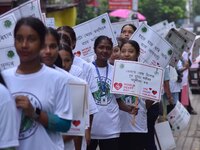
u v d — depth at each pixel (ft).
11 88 11.60
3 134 10.66
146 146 23.47
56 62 15.29
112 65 21.80
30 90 11.62
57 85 11.80
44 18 19.47
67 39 18.69
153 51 22.95
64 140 14.40
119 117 20.47
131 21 28.73
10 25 16.99
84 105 14.32
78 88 14.28
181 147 30.27
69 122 12.09
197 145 30.89
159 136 23.75
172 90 33.45
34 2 18.52
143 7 118.21
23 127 11.65
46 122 11.68
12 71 11.85
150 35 22.95
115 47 22.61
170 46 22.95
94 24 23.97
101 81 19.54
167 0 121.60
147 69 19.92
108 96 19.57
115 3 63.16
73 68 17.70
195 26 120.16
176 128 25.54
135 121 20.89
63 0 69.21
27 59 11.48
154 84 19.98
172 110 25.39
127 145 21.48
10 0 40.60
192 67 54.24
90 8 89.20
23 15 18.42
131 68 19.79
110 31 23.97
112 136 19.54
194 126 37.06
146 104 21.33
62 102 11.89
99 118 19.36
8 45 16.94
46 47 13.64
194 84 54.39
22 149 11.68
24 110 11.35
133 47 21.09
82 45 23.95
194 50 37.06
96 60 19.90
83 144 16.67
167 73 26.76
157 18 119.65
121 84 19.75
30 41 11.31
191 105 45.42
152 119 23.39
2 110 10.64
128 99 20.63
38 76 11.69
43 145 11.77
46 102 11.66
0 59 16.96
